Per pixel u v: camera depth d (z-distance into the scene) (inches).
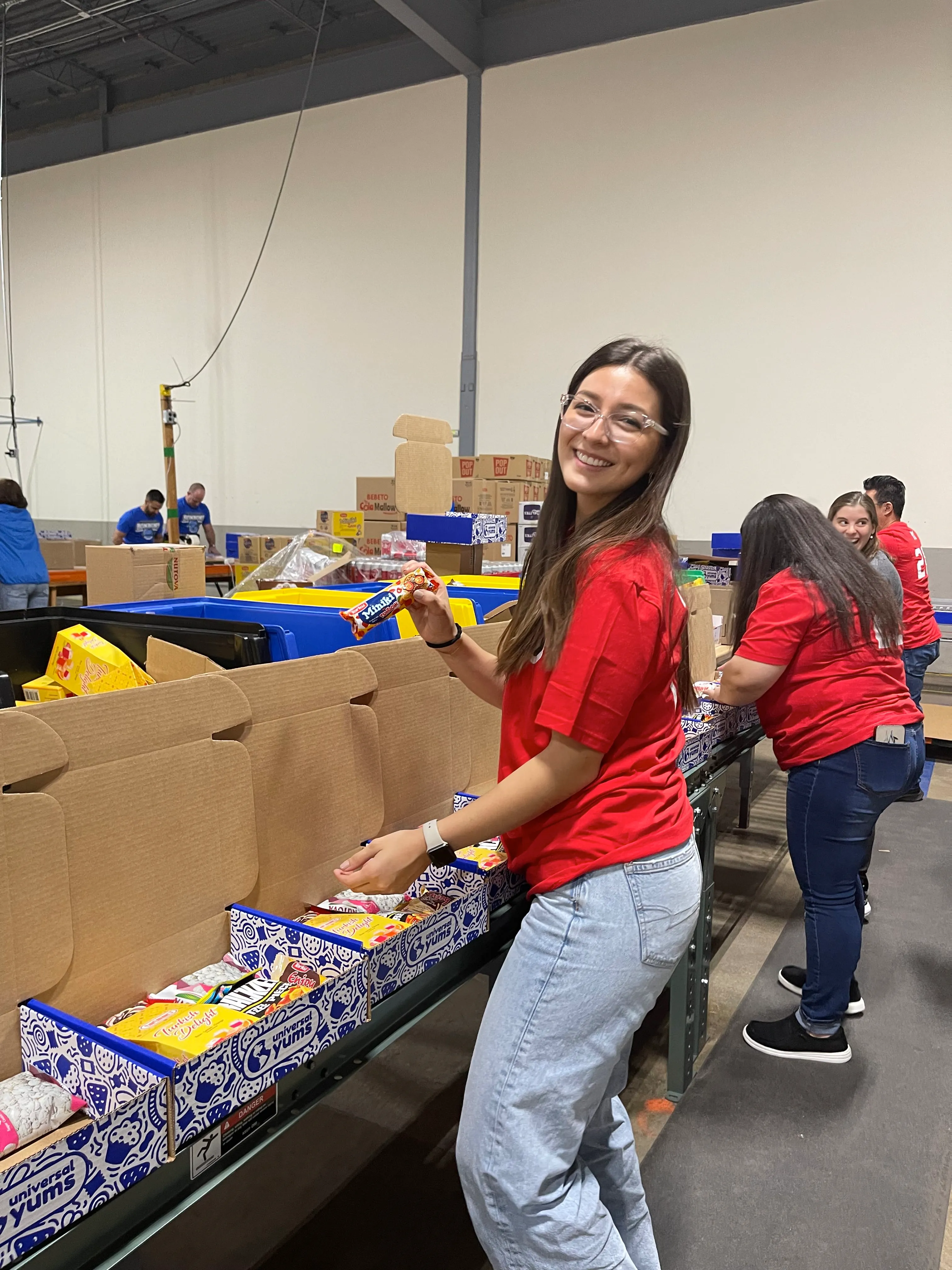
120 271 352.2
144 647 56.9
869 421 227.0
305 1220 59.8
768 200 234.4
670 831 39.1
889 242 221.6
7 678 38.1
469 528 89.0
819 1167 65.0
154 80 339.0
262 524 330.6
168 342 344.2
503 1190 37.0
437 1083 75.4
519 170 266.8
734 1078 75.9
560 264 263.4
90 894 33.5
